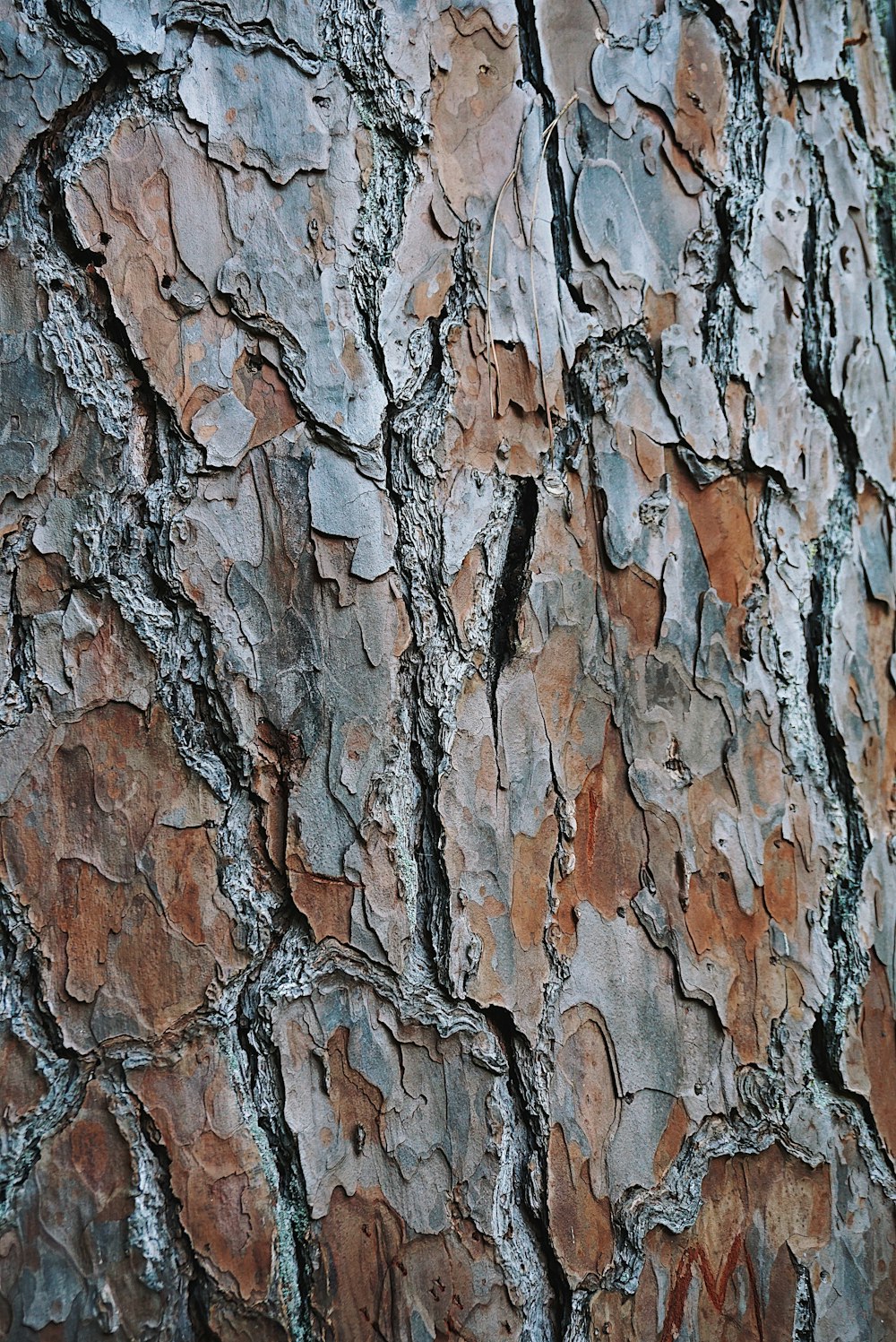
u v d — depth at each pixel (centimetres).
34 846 107
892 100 118
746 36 115
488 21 111
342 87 110
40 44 108
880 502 116
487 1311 109
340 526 109
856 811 114
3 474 107
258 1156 108
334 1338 107
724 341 114
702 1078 112
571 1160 110
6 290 108
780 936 113
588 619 112
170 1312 106
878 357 117
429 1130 109
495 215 111
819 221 116
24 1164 106
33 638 107
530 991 110
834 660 114
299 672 109
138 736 108
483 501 111
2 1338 105
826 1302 112
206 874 108
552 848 111
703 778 112
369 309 110
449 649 110
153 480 108
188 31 109
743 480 114
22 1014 107
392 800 109
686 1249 111
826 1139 113
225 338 109
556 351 112
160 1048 107
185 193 109
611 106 113
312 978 108
